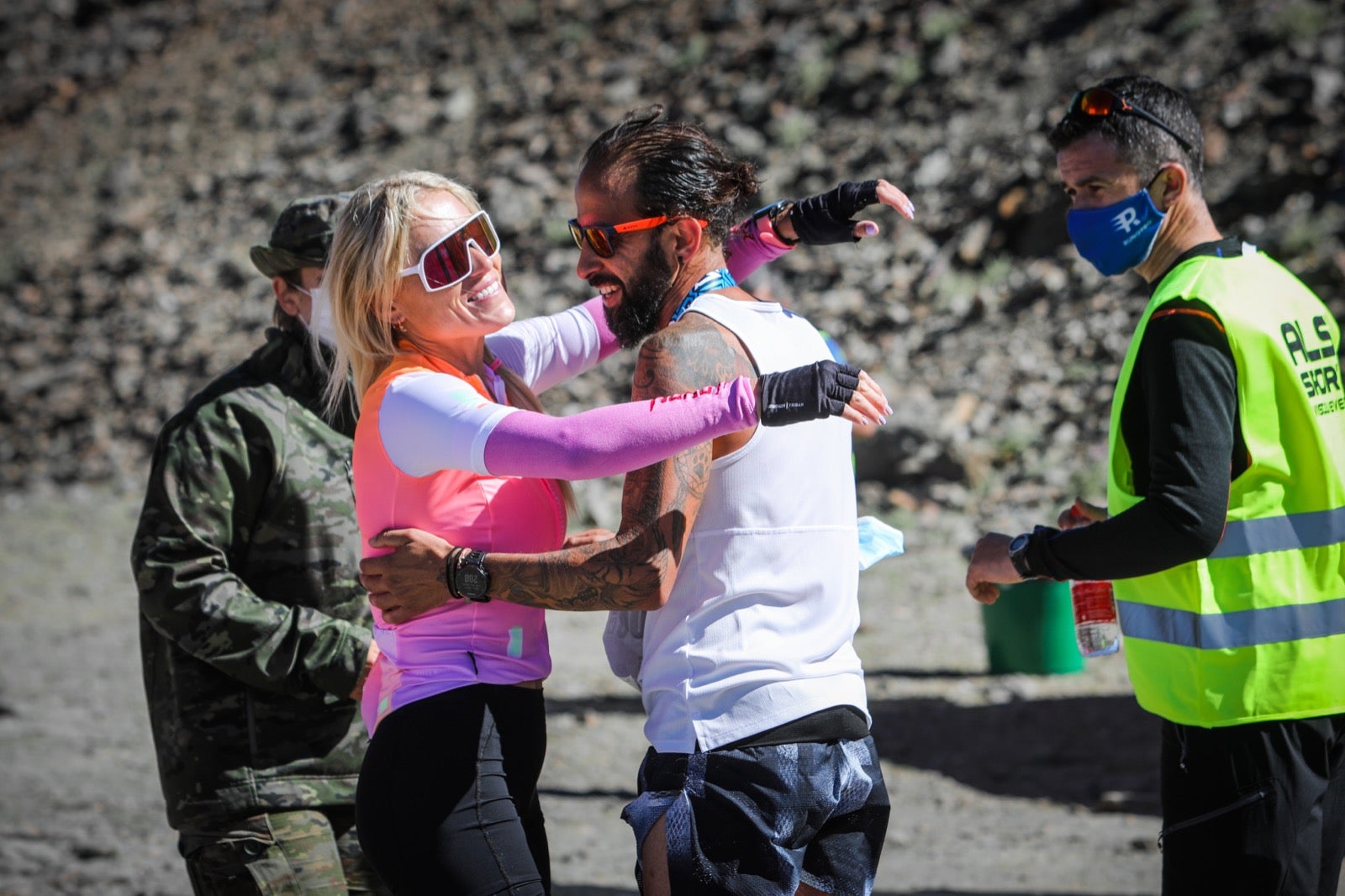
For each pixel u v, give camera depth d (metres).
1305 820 7.13
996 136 38.97
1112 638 8.16
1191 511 6.75
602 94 48.28
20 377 46.34
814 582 6.26
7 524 37.69
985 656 22.52
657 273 6.47
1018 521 28.33
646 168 6.34
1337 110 34.34
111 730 20.94
